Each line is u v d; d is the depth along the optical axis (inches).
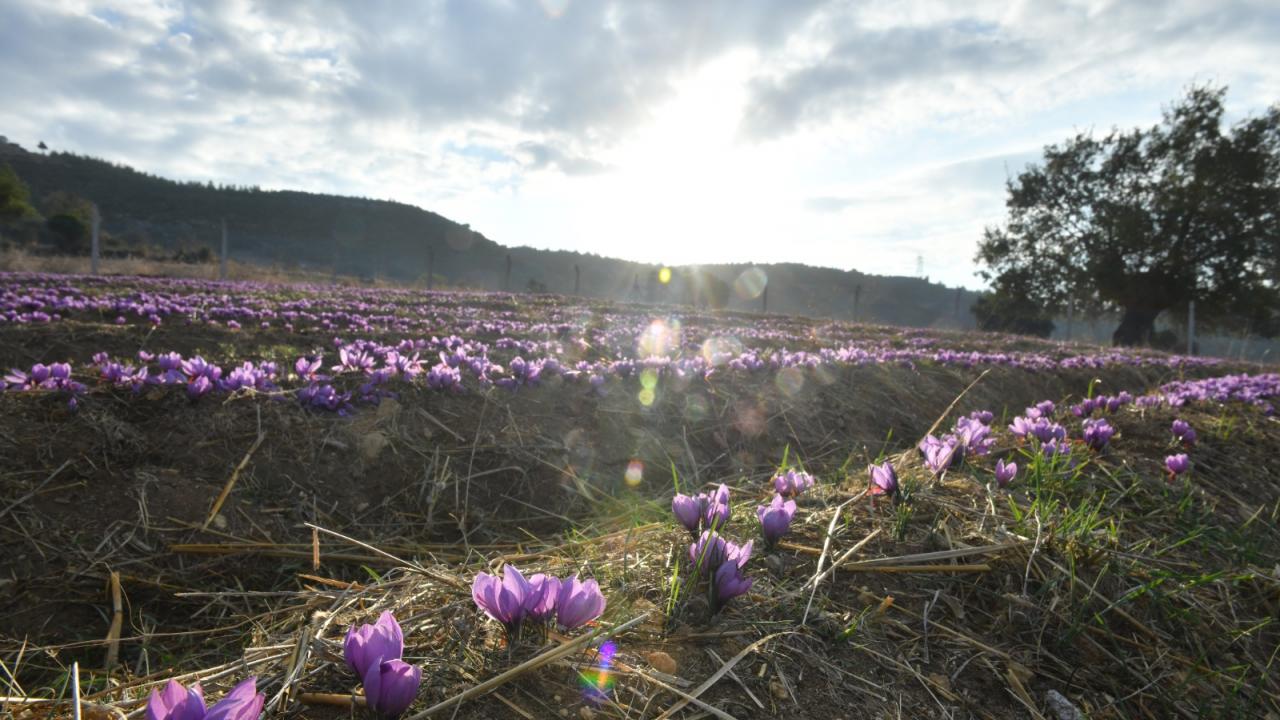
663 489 174.9
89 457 130.9
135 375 158.1
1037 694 66.9
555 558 99.3
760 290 3011.8
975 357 396.2
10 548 107.0
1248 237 1120.8
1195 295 1189.7
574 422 195.6
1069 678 69.9
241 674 60.2
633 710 55.8
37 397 144.8
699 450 201.6
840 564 83.7
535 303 835.4
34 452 128.3
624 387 228.7
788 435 222.8
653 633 66.9
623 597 73.1
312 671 58.1
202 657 90.7
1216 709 68.9
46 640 93.3
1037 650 73.1
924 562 86.0
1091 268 1240.2
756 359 287.1
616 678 59.4
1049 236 1331.2
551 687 57.4
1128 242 1177.4
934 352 484.7
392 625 52.2
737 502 123.0
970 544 91.1
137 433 141.1
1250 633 81.7
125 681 73.8
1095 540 91.7
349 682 56.6
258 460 142.3
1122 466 138.4
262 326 349.7
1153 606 82.7
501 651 61.2
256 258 2923.2
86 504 119.9
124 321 332.2
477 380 207.3
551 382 218.4
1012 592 81.8
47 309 341.4
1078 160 1280.8
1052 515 100.3
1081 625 76.3
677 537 95.7
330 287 900.0
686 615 70.3
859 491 113.7
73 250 1392.7
